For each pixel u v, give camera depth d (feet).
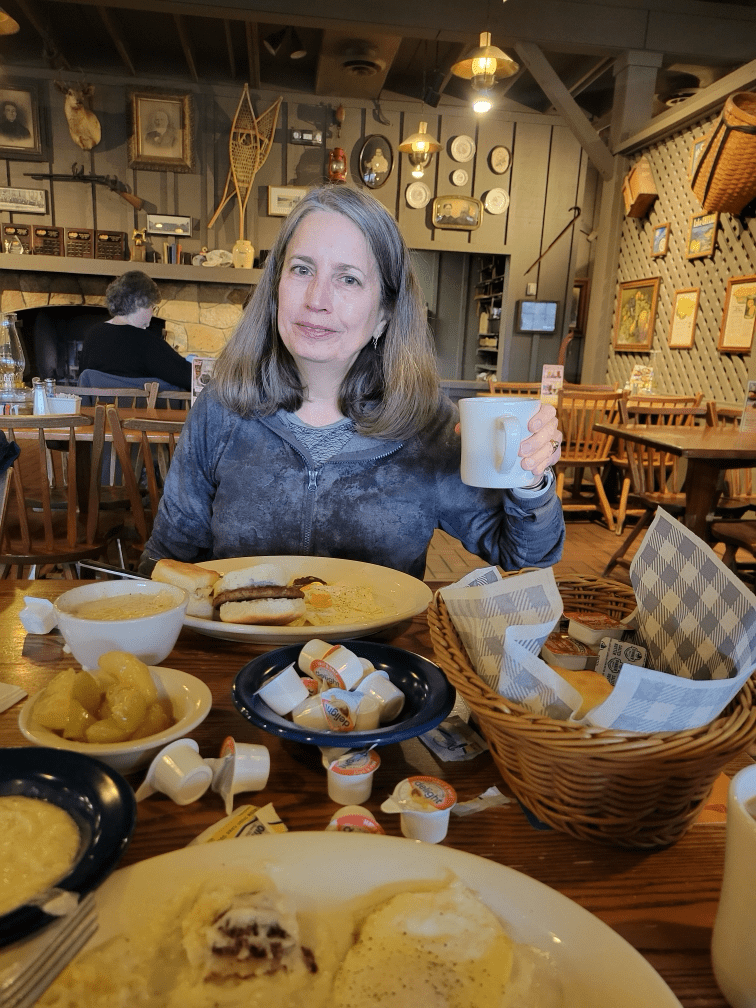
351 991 1.19
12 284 21.67
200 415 4.39
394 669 2.44
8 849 1.42
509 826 1.87
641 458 12.63
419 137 19.29
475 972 1.22
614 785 1.67
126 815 1.46
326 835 1.49
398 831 1.85
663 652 2.27
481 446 3.07
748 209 14.76
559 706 1.81
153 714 2.02
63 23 19.38
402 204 22.93
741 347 15.05
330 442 4.19
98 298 22.07
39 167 21.52
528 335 23.95
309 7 16.29
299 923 1.33
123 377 12.12
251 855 1.43
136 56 21.16
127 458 7.59
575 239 23.63
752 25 17.75
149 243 22.22
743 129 13.15
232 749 1.97
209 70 21.57
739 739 1.59
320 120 22.25
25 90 20.89
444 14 16.72
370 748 2.04
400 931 1.28
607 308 20.54
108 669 2.07
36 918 1.20
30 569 8.45
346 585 3.43
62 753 1.63
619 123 18.79
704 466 9.99
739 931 1.27
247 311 4.19
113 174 21.81
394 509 4.25
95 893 1.32
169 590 2.62
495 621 2.14
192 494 4.52
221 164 22.15
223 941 1.23
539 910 1.34
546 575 2.19
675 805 1.71
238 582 3.01
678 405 14.96
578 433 15.40
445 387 20.75
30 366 22.62
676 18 17.58
